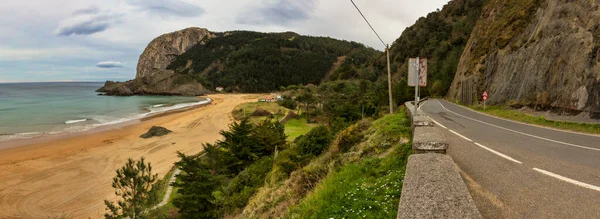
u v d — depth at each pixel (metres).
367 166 7.00
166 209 22.70
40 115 76.31
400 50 143.25
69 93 183.62
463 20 122.75
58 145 44.16
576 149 8.82
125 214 18.27
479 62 42.56
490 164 6.87
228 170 32.16
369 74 149.25
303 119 76.62
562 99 20.05
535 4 36.97
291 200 8.79
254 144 34.59
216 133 56.78
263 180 20.33
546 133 12.87
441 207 2.55
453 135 12.30
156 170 32.88
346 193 5.38
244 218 11.01
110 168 33.31
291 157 19.36
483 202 4.44
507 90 30.27
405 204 2.71
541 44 26.27
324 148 20.75
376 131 12.12
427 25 138.50
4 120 66.75
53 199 24.56
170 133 55.44
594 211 3.96
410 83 10.23
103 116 78.56
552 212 3.97
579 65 19.44
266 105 97.50
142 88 193.75
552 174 5.88
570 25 22.81
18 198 24.58
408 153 6.71
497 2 49.59
